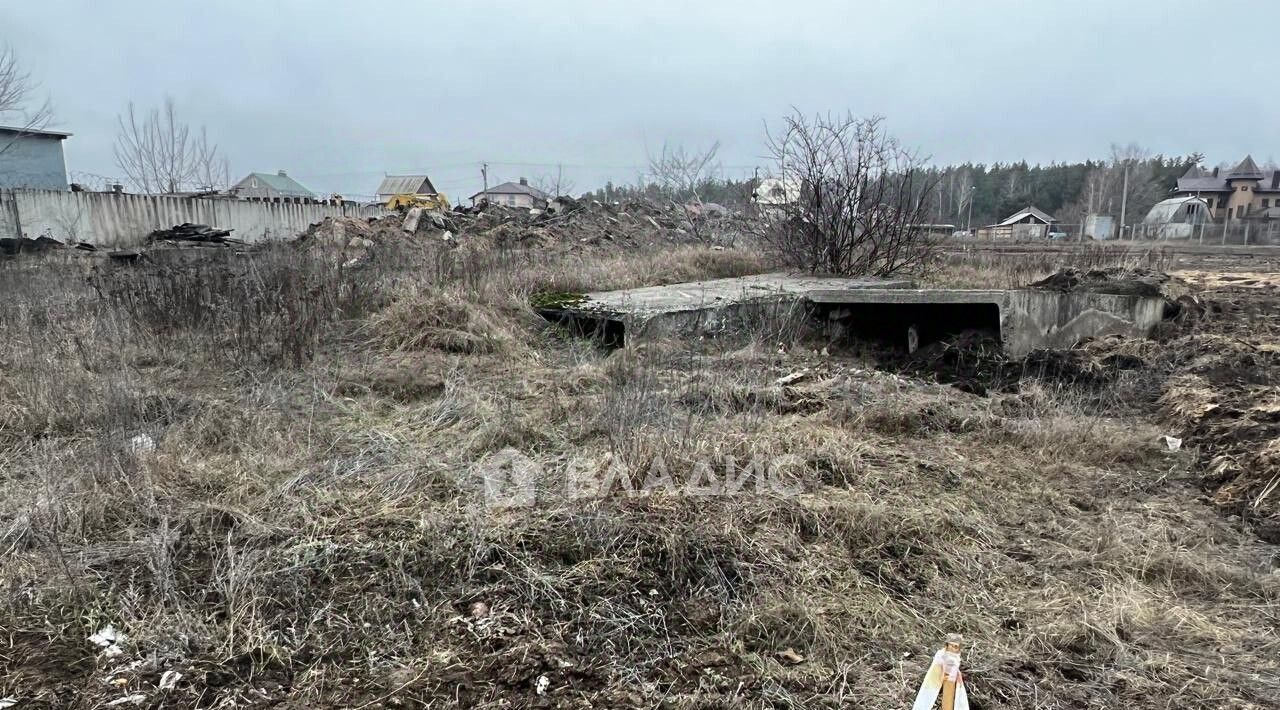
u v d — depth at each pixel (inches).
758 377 215.6
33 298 309.3
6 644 91.0
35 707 80.8
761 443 154.0
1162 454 166.9
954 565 115.3
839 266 431.8
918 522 126.0
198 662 89.4
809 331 298.5
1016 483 149.4
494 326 270.2
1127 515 135.9
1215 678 90.8
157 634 93.0
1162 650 96.7
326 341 251.8
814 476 143.6
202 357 230.8
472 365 234.7
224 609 99.2
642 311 266.2
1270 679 90.6
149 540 112.3
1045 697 86.9
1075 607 104.7
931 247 447.2
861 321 306.0
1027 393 207.2
